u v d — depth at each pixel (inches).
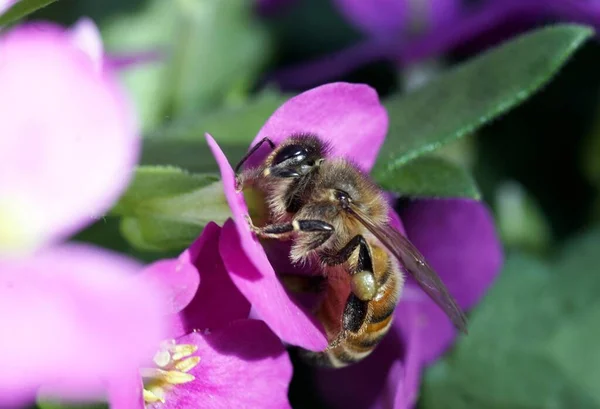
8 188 3.1
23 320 3.0
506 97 4.2
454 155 5.4
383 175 4.2
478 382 5.0
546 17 5.4
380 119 3.9
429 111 4.3
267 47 5.5
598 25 5.3
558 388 5.0
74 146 3.1
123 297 3.0
